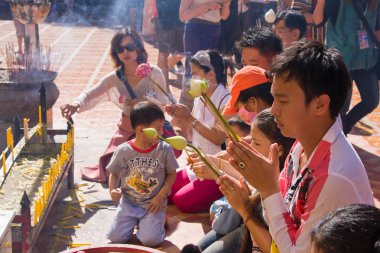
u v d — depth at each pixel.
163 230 4.38
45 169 4.66
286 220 2.21
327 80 2.10
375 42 6.11
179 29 8.36
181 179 5.02
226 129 2.34
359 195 2.16
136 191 4.33
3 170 4.39
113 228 4.32
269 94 3.46
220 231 3.71
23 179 4.45
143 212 4.33
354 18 6.06
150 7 11.42
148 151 4.30
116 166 4.41
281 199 2.23
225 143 4.61
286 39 5.44
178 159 6.05
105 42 14.16
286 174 2.52
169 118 7.15
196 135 4.84
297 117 2.18
